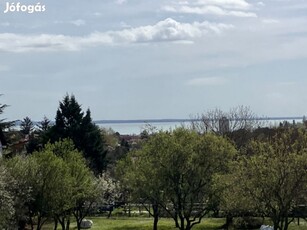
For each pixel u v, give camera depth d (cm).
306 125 5709
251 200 3666
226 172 4516
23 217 4072
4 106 7294
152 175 4572
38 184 4256
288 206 3609
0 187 3638
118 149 10656
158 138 4628
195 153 4538
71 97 8306
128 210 7738
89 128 8275
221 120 8181
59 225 5847
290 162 3584
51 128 8206
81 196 4822
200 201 4550
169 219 6800
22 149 7688
